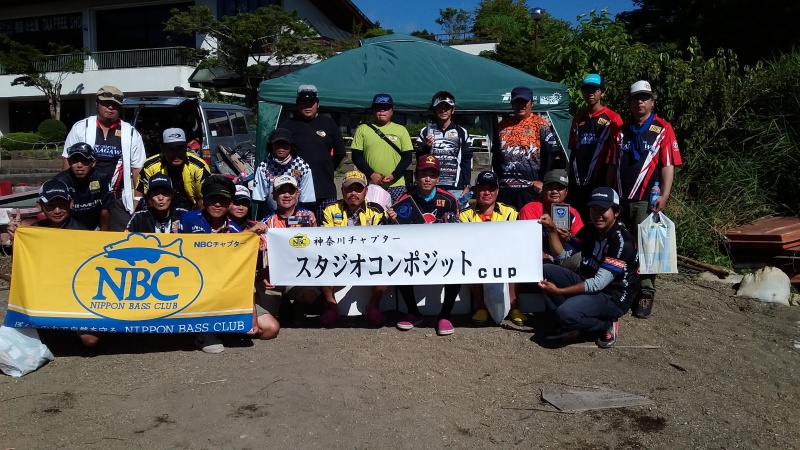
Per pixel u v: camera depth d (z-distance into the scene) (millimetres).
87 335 4891
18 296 4750
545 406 4176
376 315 5586
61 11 30828
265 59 25391
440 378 4570
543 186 5605
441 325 5367
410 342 5219
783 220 8164
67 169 5414
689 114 8773
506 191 6625
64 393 4289
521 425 3934
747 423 4008
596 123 6277
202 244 4965
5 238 8219
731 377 4672
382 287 5586
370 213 5664
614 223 5035
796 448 3742
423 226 5230
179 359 4871
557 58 10414
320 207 6336
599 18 10258
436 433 3828
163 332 4891
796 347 5277
